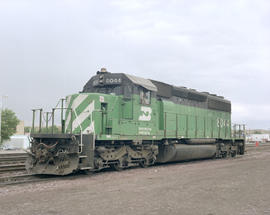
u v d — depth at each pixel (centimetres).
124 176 1028
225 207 613
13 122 5469
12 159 1495
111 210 575
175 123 1532
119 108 1231
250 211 584
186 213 562
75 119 1166
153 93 1373
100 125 1148
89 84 1316
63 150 1035
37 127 1154
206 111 1870
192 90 1809
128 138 1201
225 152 2062
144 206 607
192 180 944
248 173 1121
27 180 916
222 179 969
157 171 1177
